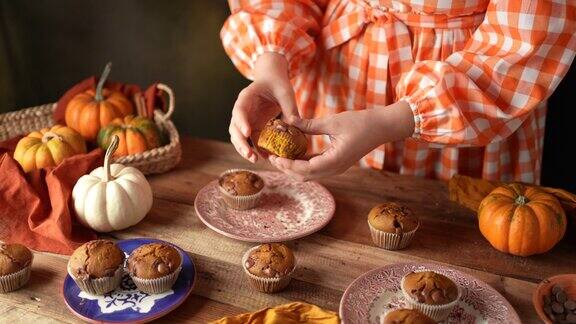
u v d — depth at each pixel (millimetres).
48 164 1263
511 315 922
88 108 1435
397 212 1062
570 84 1675
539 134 1325
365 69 1234
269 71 1161
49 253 1047
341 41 1244
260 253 985
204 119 2244
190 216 1147
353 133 1036
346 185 1227
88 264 948
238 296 972
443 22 1144
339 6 1255
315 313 913
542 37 1023
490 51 1072
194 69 2168
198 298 968
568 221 1088
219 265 1029
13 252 970
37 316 934
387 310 930
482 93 1048
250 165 1299
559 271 1027
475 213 1149
